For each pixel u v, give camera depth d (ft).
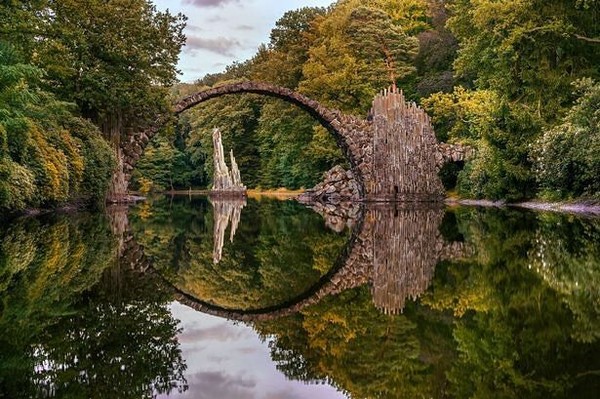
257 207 131.54
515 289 28.25
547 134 88.99
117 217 87.56
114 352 19.56
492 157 102.73
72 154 88.43
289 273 38.83
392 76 154.71
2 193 64.34
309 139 177.68
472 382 15.37
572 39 102.83
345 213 101.45
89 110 111.65
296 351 19.67
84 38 102.78
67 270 36.83
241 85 131.54
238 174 227.81
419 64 172.24
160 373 17.10
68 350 19.60
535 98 105.09
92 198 102.06
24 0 75.56
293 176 217.36
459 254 42.60
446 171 140.97
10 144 69.10
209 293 32.12
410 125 129.90
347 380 16.29
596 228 56.54
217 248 53.06
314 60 161.99
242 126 245.45
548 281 29.91
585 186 85.71
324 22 170.81
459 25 127.85
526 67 106.32
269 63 194.49
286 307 28.17
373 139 129.49
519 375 15.66
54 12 98.99
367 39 156.35
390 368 17.25
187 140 288.71
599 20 100.48
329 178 149.69
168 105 119.65
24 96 59.72
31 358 18.58
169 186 291.58
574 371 15.85
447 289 29.68
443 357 18.02
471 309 24.61
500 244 47.06
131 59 107.65
